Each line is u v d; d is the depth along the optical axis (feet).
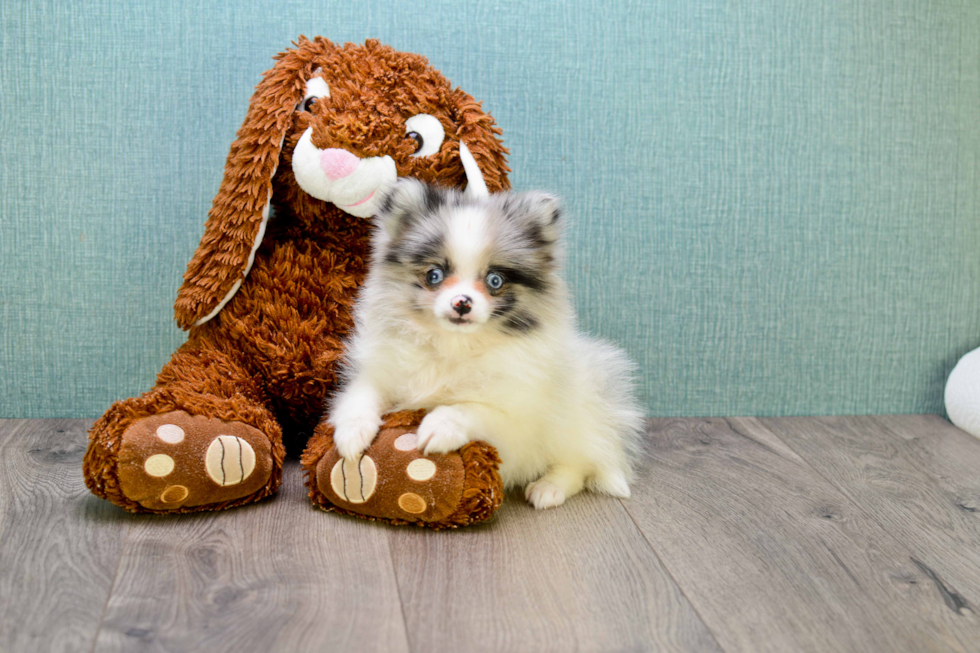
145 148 5.76
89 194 5.76
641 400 6.40
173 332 5.95
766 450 5.75
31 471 4.82
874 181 6.38
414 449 4.22
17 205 5.71
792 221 6.33
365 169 4.79
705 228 6.26
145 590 3.51
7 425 5.70
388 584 3.67
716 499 4.84
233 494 4.32
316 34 5.79
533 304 4.46
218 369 4.81
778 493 4.96
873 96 6.29
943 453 5.76
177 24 5.68
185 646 3.12
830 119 6.27
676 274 6.28
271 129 4.88
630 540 4.24
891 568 4.01
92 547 3.88
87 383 5.94
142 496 4.10
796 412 6.57
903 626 3.47
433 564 3.88
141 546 3.91
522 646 3.22
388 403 4.63
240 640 3.17
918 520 4.61
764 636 3.36
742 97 6.17
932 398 6.61
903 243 6.48
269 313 4.98
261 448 4.39
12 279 5.77
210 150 5.82
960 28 6.31
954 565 4.06
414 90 5.03
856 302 6.49
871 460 5.59
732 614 3.53
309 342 4.97
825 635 3.39
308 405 5.05
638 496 4.86
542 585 3.72
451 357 4.46
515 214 4.50
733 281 6.34
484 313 4.17
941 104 6.37
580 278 6.20
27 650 3.05
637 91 6.07
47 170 5.70
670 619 3.47
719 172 6.21
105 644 3.11
